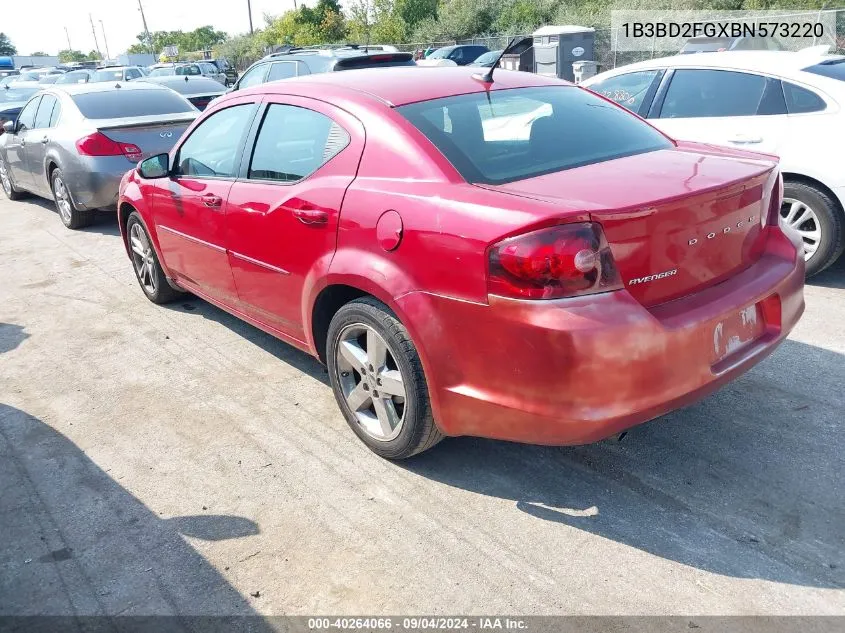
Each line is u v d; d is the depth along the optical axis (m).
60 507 3.23
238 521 3.07
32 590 2.74
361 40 40.16
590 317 2.49
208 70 32.72
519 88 3.72
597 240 2.50
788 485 3.09
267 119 3.98
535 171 3.05
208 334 5.15
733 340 2.91
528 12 32.00
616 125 3.62
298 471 3.41
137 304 5.87
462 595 2.60
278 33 46.00
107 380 4.49
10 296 6.26
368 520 3.04
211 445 3.67
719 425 3.56
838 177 5.04
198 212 4.43
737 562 2.68
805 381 3.92
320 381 4.34
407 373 3.06
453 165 3.01
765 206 3.13
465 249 2.69
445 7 36.31
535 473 3.29
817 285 5.36
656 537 2.83
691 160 3.20
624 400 2.55
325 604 2.60
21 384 4.50
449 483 3.26
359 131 3.34
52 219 9.36
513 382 2.67
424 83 3.61
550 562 2.74
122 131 8.00
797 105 5.28
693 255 2.78
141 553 2.91
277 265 3.78
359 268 3.14
